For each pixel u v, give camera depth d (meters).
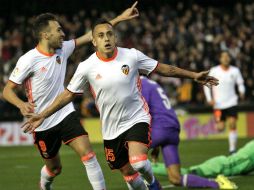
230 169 22.48
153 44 53.38
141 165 15.09
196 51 51.00
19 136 44.12
